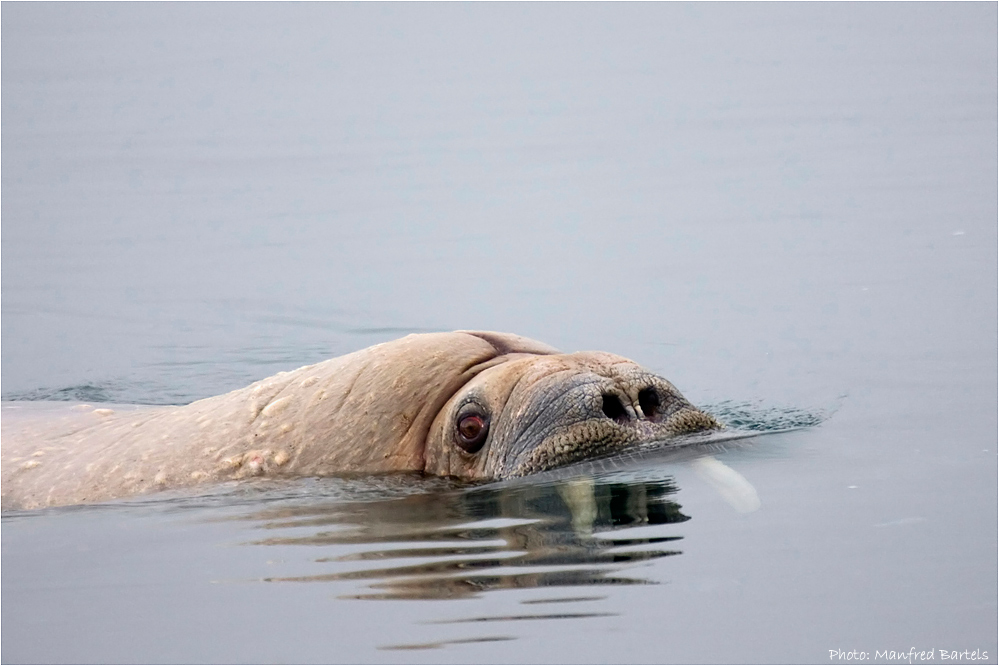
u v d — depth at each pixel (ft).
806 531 79.05
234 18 436.35
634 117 301.63
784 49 364.99
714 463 88.94
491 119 309.42
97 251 219.82
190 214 240.12
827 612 68.49
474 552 77.41
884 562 74.23
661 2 446.19
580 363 93.66
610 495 84.64
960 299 156.15
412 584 73.61
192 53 393.50
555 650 65.31
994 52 335.88
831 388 123.54
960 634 65.67
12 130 309.22
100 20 427.74
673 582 72.28
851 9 407.85
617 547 76.89
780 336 148.46
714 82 333.83
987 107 281.13
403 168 267.39
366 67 375.86
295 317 182.19
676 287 176.96
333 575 75.97
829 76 327.67
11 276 207.82
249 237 224.74
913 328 145.48
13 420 116.06
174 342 173.47
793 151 257.55
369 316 179.63
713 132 281.54
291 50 399.65
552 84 344.69
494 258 203.51
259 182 260.83
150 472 97.14
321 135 302.04
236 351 168.55
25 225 236.02
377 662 65.16
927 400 115.65
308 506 88.69
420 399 94.73
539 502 84.53
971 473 90.38
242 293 194.80
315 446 94.99
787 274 177.17
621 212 224.12
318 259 209.97
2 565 82.53
